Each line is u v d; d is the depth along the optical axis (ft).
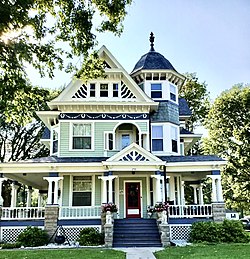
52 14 40.63
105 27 41.39
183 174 70.95
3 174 60.39
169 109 72.79
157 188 59.77
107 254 40.01
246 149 111.34
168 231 51.88
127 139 70.33
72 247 50.03
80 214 60.34
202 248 44.62
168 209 59.93
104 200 58.75
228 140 118.32
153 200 64.49
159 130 70.85
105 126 68.18
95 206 61.26
